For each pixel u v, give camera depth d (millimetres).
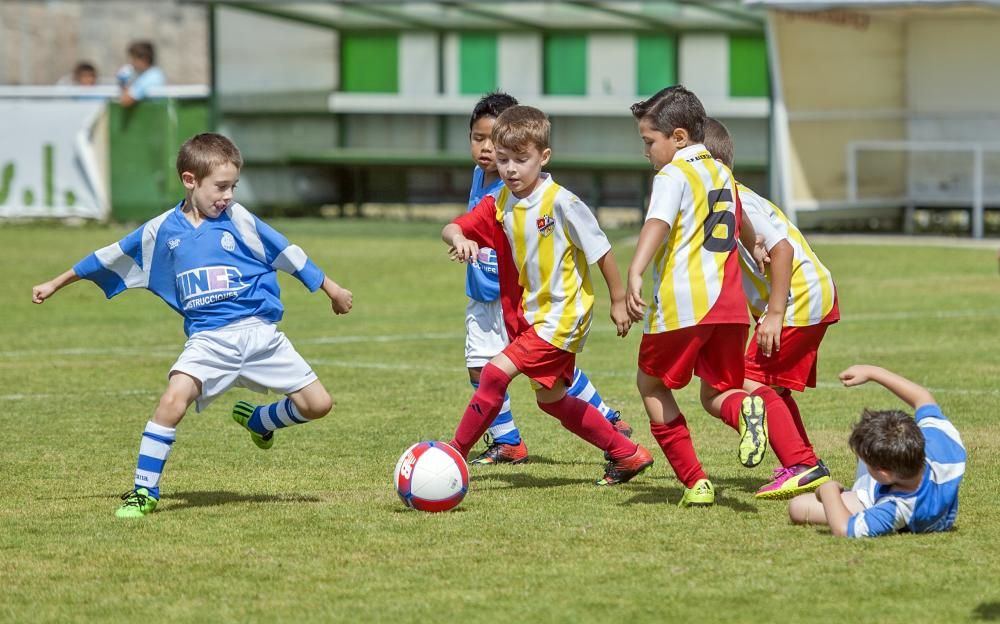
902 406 26734
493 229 19734
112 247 19234
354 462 22344
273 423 20047
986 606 14375
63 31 99000
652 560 16156
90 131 68375
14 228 66688
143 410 27234
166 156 68000
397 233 66625
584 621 14008
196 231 18891
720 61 70250
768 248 18906
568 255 19234
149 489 18719
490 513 18625
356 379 30750
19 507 19188
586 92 73062
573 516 18391
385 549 16750
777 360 19969
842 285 47656
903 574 15438
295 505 19172
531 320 19469
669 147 18938
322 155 74750
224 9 68875
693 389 29156
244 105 70562
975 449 22375
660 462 22469
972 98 68062
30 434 24812
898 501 17062
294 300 45781
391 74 76125
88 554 16656
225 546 16953
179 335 38375
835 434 23984
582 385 23578
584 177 75188
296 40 74000
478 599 14734
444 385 29969
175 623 14125
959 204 68062
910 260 54781
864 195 67812
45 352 35188
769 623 13914
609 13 67625
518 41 73875
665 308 18422
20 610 14570
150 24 100312
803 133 64812
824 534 17266
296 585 15336
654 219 18078
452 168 76250
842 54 66688
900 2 59156
